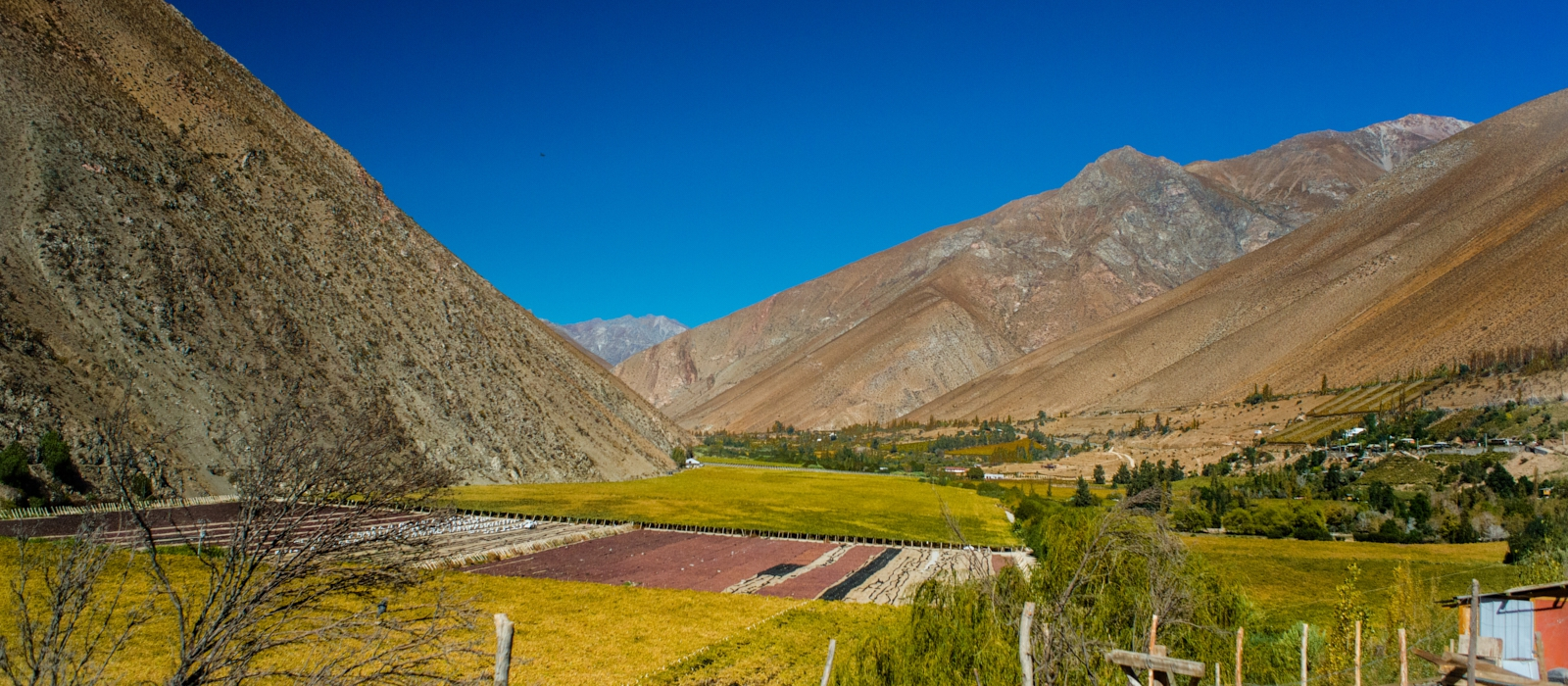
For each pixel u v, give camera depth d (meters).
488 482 99.88
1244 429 181.38
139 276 77.19
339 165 135.50
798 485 140.88
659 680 30.98
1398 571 32.78
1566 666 20.47
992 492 132.75
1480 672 16.11
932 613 22.02
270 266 96.12
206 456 66.50
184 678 10.86
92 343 68.25
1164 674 16.88
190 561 26.78
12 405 57.16
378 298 111.06
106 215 79.44
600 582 51.41
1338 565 61.62
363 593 12.47
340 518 11.91
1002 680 19.23
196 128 106.31
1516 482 89.25
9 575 29.56
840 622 43.44
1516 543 57.12
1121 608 22.58
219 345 79.06
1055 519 28.05
